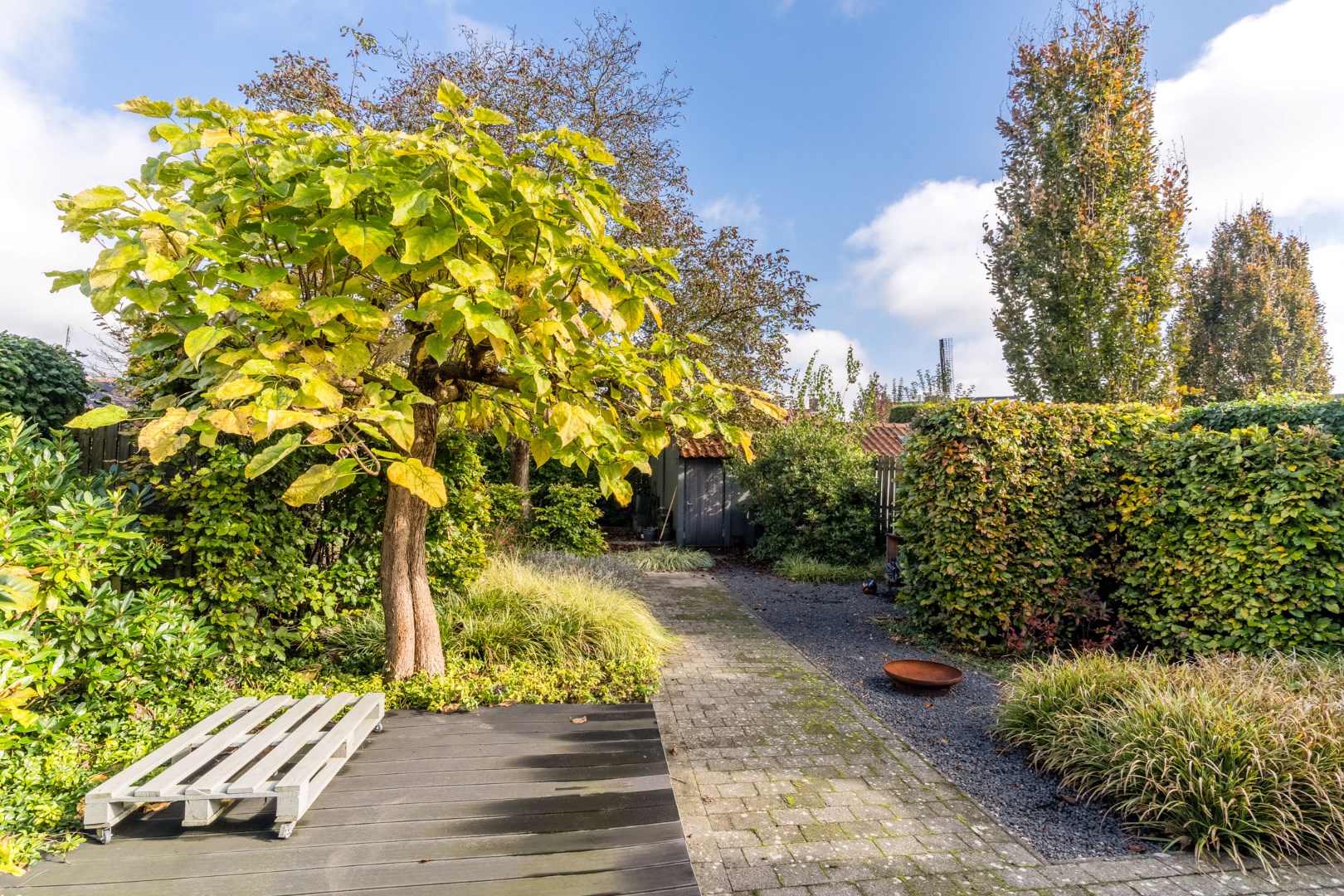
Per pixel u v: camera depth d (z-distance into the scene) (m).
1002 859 2.52
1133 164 7.52
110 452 5.00
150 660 3.18
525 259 2.63
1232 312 15.54
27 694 2.24
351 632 4.34
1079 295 7.59
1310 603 4.16
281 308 2.24
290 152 2.27
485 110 2.32
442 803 2.15
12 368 4.77
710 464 12.34
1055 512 5.62
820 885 2.32
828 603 7.65
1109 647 5.28
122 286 2.03
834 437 10.15
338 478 1.98
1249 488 4.48
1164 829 2.70
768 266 9.76
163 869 1.73
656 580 9.12
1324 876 2.43
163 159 2.37
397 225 2.17
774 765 3.35
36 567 2.60
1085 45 7.72
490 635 4.29
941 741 3.69
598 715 3.09
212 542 3.76
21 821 2.03
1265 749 2.73
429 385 3.23
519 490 9.46
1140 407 5.92
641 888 1.68
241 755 2.18
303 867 1.75
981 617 5.55
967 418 5.57
